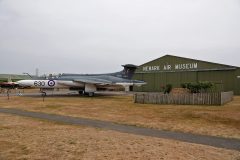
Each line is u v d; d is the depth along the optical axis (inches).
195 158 315.3
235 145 389.1
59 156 317.4
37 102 1104.8
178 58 2250.2
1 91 2094.0
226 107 942.4
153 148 360.2
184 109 871.7
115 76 1914.4
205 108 906.1
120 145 373.7
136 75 2507.4
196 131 500.4
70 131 478.0
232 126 557.9
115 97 1550.2
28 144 373.1
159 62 2363.4
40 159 305.1
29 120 607.2
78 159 306.7
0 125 530.9
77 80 1593.3
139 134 465.1
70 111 797.9
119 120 629.0
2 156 315.6
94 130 494.3
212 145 386.6
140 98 1141.1
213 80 2050.9
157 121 618.8
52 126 530.6
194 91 1311.5
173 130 510.0
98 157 315.6
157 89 2364.7
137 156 321.4
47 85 1609.3
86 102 1149.7
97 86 1638.8
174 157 318.7
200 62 2122.3
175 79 2256.4
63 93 1916.8
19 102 1097.4
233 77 1956.2
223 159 312.8
